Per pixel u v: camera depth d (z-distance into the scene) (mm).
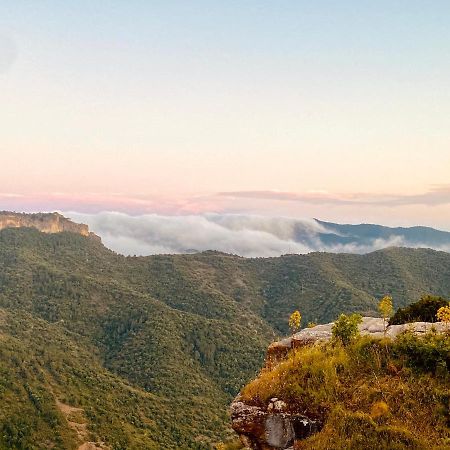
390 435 7395
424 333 10383
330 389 8742
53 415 76688
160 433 85188
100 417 82688
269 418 8820
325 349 10234
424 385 8430
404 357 9102
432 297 14789
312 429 8406
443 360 8734
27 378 88750
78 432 75188
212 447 83500
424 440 7293
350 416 7828
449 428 7602
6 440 68188
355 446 7422
